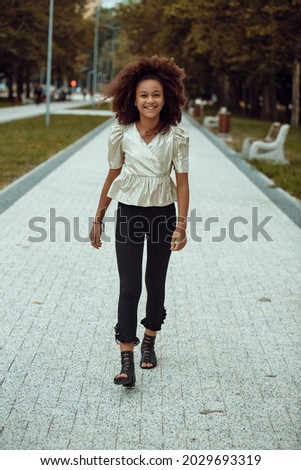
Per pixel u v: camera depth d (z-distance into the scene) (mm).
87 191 16375
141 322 6430
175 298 8422
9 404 5566
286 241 11781
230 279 9320
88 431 5184
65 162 22562
